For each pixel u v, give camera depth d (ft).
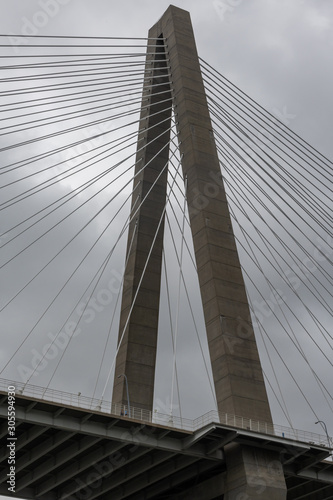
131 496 146.00
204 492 129.90
